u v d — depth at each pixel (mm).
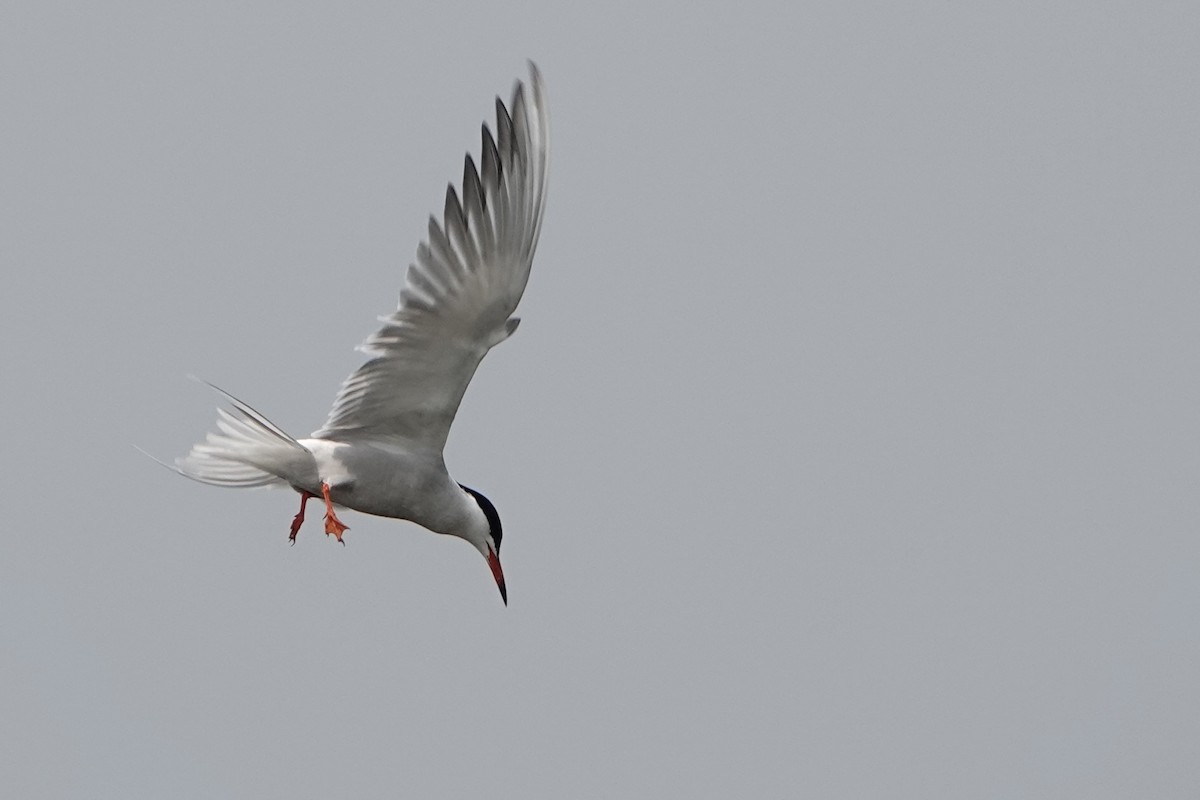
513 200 10281
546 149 10344
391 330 10773
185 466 11508
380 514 11867
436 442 11586
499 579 12695
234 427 11328
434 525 12094
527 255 10453
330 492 11469
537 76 10266
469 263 10398
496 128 10133
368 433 11477
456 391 11242
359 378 11117
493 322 10789
